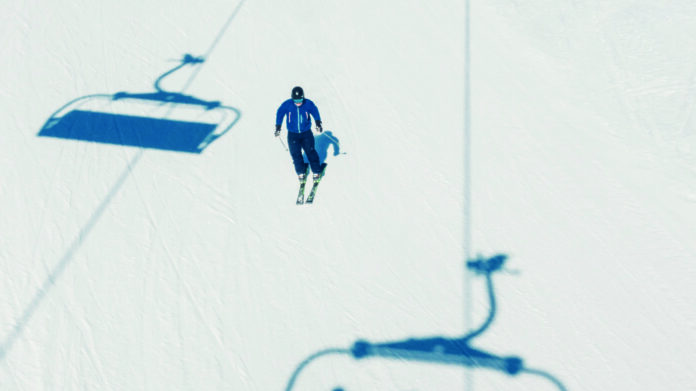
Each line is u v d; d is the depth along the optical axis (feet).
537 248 18.81
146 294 16.25
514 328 16.11
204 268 17.26
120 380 14.02
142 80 25.50
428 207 20.35
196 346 15.02
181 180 20.54
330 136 23.48
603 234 19.40
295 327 15.78
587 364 15.21
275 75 26.94
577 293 17.25
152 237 18.12
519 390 14.53
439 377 14.74
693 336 16.01
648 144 23.39
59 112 22.91
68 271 16.65
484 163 22.58
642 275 17.88
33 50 26.18
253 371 14.57
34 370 13.99
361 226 19.38
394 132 24.00
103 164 20.75
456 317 16.38
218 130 23.17
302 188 20.03
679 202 20.67
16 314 15.24
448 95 26.58
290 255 18.03
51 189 19.39
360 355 15.16
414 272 17.76
